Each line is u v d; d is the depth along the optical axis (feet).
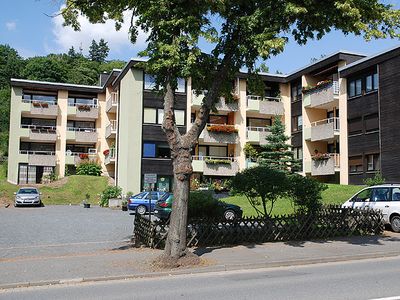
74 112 153.89
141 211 91.76
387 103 95.50
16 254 43.86
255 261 37.76
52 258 40.57
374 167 99.25
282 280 30.81
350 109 106.93
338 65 113.70
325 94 114.42
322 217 52.16
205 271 35.45
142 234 47.80
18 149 147.54
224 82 44.47
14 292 29.19
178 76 38.34
